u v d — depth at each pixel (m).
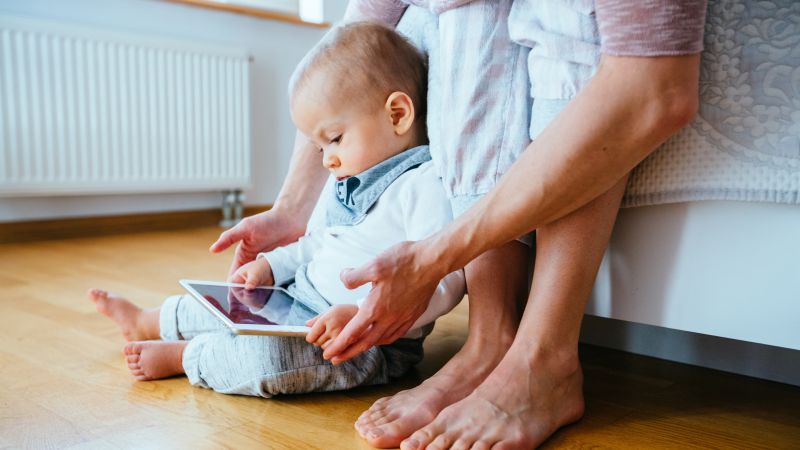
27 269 1.80
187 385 0.88
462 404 0.70
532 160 0.65
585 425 0.77
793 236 0.71
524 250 0.83
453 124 0.79
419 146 0.91
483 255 0.80
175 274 1.76
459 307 1.44
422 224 0.83
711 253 0.76
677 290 0.79
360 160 0.88
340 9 3.39
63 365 0.96
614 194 0.74
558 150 0.64
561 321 0.73
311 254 0.96
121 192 2.58
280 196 1.06
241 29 2.99
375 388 0.88
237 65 2.90
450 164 0.79
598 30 0.71
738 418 0.81
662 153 0.76
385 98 0.88
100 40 2.44
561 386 0.73
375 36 0.90
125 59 2.52
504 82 0.77
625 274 0.83
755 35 0.71
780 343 0.73
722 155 0.73
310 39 3.30
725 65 0.72
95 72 2.44
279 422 0.76
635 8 0.60
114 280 1.65
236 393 0.84
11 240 2.37
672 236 0.78
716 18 0.73
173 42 2.66
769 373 0.98
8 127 2.24
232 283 0.94
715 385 0.95
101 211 2.64
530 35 0.74
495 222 0.67
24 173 2.29
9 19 2.20
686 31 0.60
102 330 1.16
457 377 0.76
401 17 1.05
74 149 2.41
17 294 1.46
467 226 0.67
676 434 0.76
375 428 0.69
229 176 2.92
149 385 0.88
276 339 0.81
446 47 0.80
